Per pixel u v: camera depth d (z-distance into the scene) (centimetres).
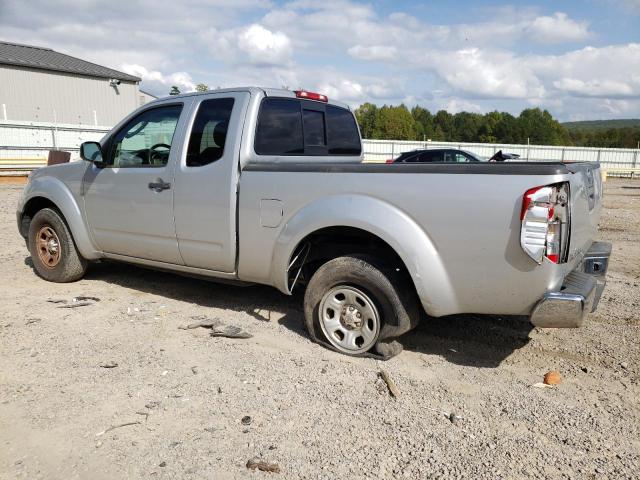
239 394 340
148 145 497
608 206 1573
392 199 364
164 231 484
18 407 321
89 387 347
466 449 286
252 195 425
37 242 595
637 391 354
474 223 338
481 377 373
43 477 259
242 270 446
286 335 440
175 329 452
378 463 273
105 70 3531
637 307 530
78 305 508
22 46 3356
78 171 550
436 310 361
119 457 275
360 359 396
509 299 340
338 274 391
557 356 410
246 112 439
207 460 273
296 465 270
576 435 301
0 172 2128
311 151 512
